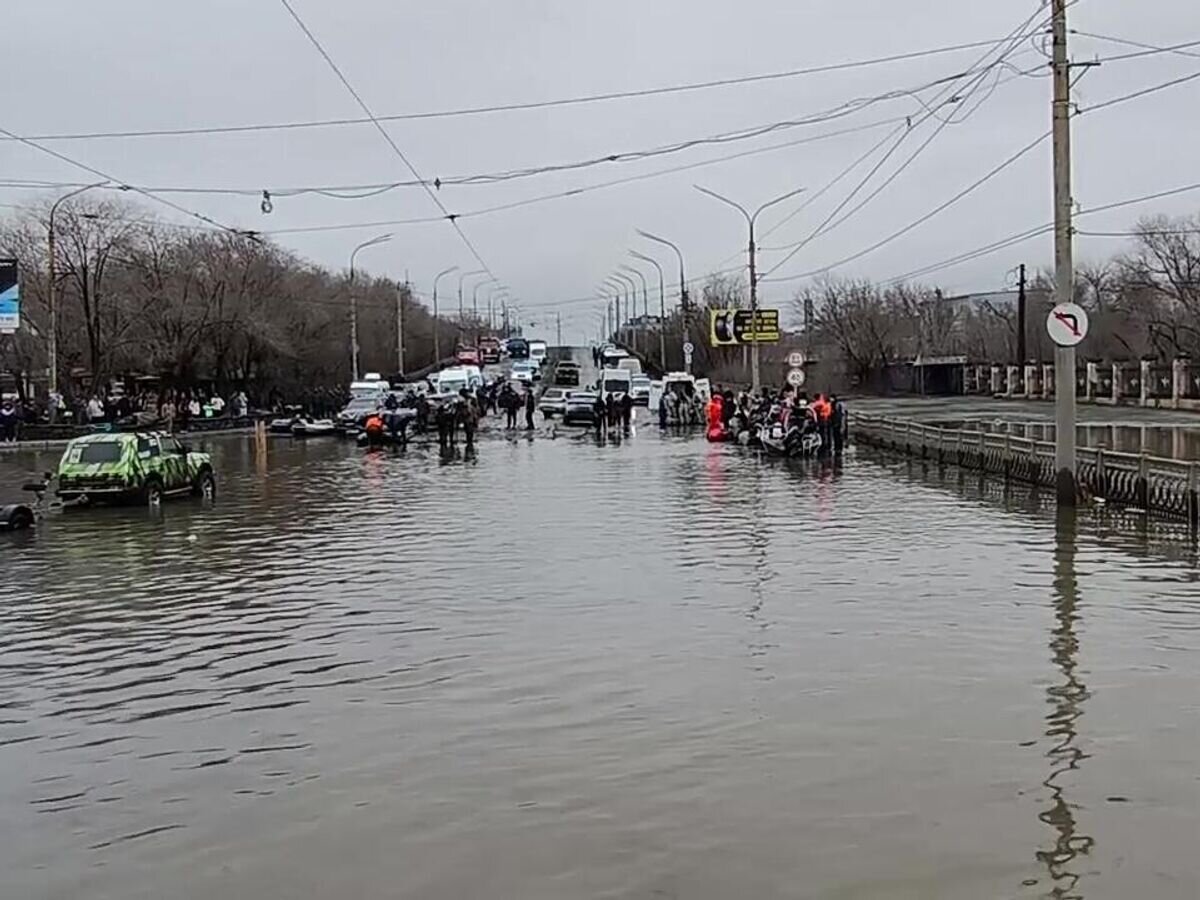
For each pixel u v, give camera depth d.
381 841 7.17
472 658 11.59
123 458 25.77
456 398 55.16
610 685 10.48
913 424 37.12
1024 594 14.26
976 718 9.31
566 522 22.02
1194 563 16.31
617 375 71.38
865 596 14.27
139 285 62.22
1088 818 7.24
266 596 15.18
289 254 88.44
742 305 97.44
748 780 8.02
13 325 41.78
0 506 23.33
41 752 9.09
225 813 7.72
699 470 33.44
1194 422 46.12
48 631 13.42
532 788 7.99
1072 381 22.34
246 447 48.19
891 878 6.44
